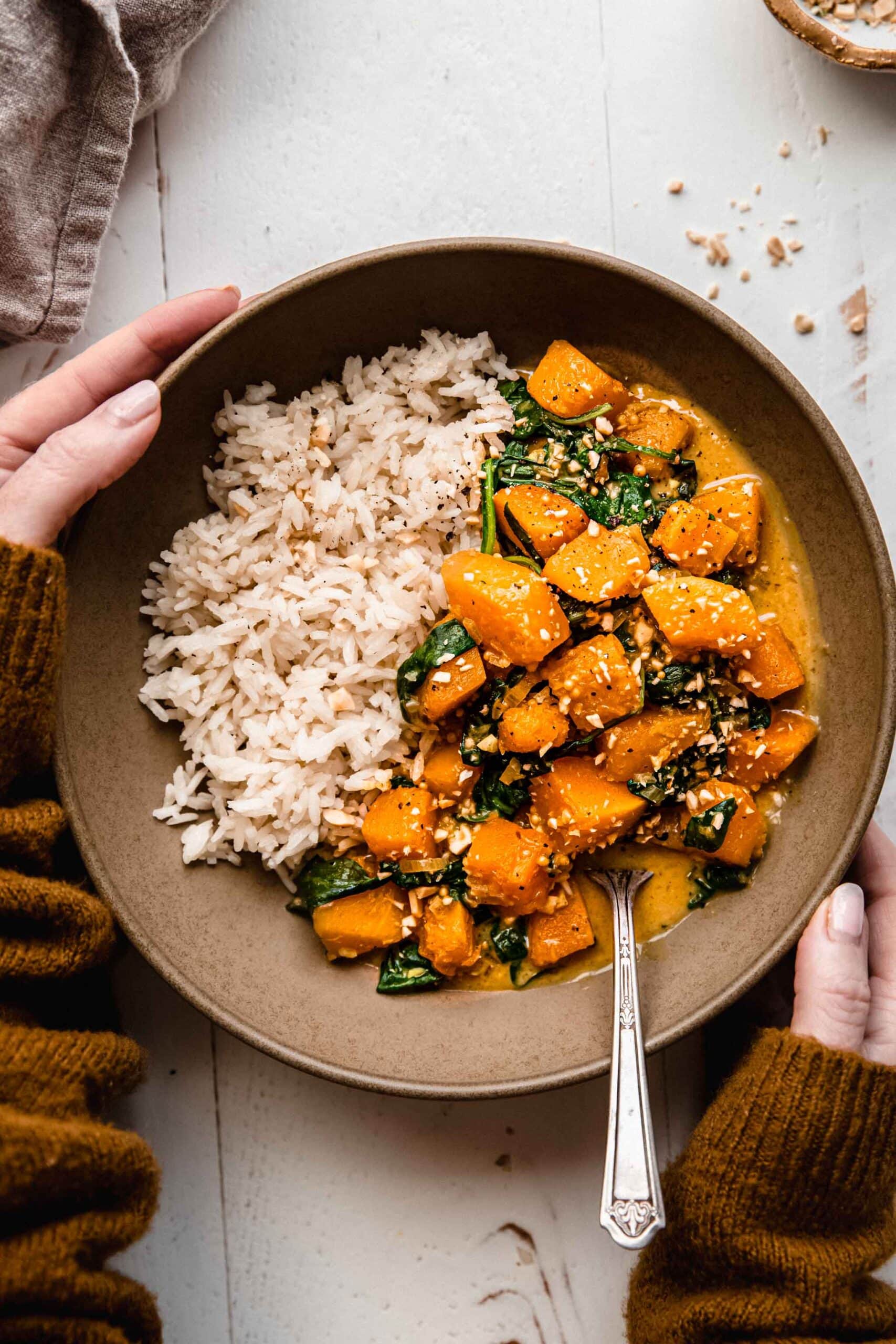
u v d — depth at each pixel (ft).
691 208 1.95
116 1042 1.77
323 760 1.83
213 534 1.85
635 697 1.77
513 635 1.76
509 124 1.95
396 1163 1.95
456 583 1.77
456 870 1.83
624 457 1.86
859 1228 1.77
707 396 1.85
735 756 1.82
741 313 1.95
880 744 1.73
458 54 1.95
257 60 1.95
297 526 1.85
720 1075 1.94
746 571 1.84
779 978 1.96
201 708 1.85
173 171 1.96
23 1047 1.72
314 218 1.95
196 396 1.83
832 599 1.81
